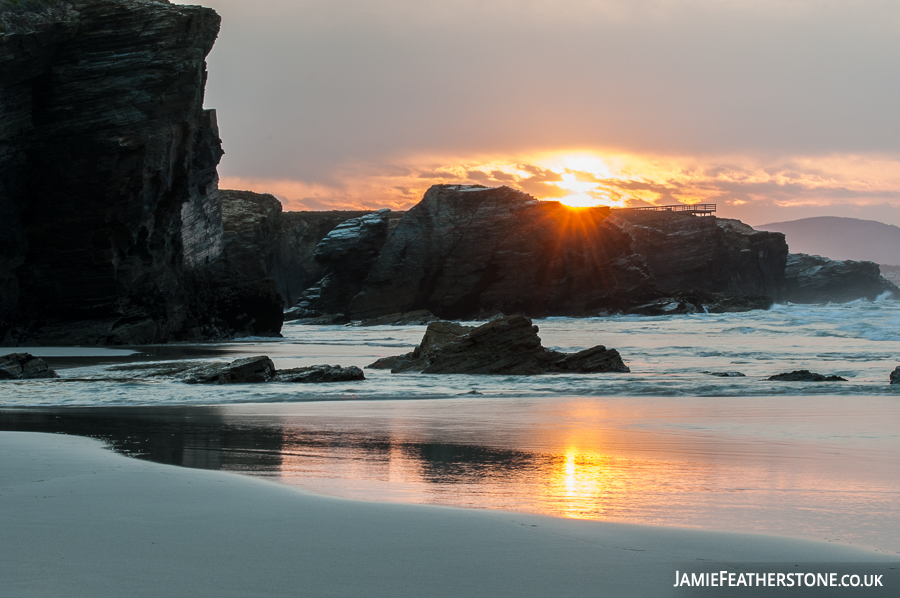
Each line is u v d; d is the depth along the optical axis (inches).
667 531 205.8
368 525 207.3
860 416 516.7
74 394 677.3
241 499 240.1
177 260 1998.0
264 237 3902.6
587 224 3782.0
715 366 1061.8
